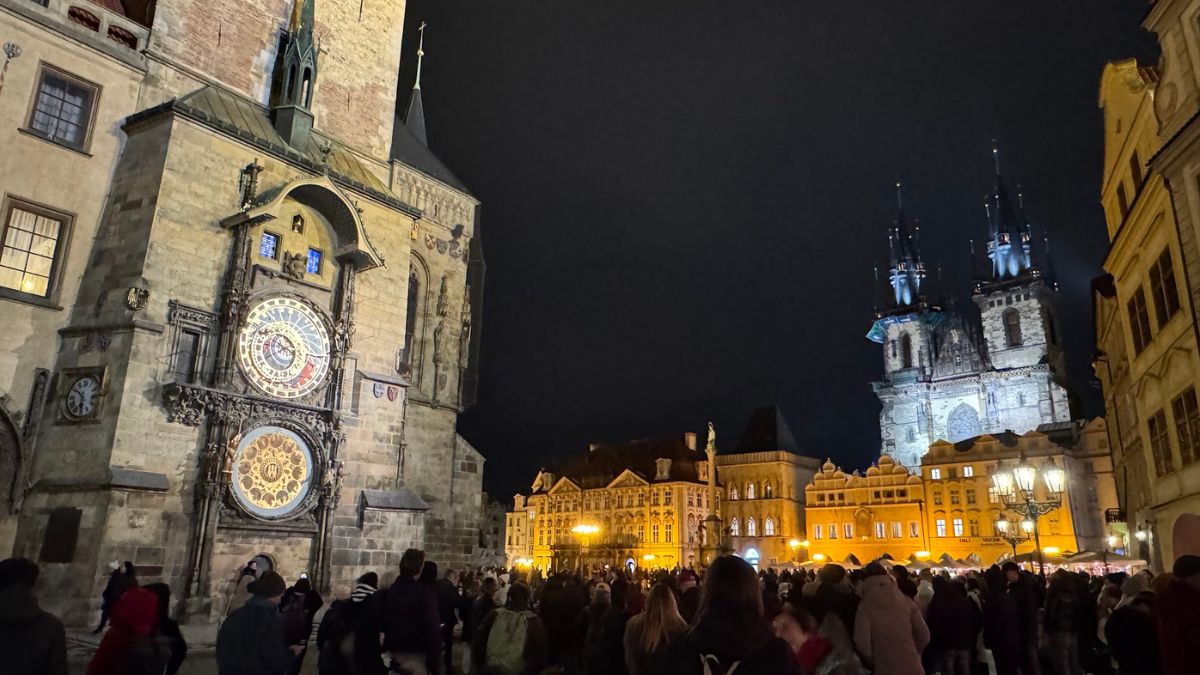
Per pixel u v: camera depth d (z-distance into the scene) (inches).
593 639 472.1
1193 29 780.6
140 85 1182.3
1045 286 4394.7
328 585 1123.9
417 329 1662.2
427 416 1627.7
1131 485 1514.5
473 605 663.1
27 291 1024.9
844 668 424.2
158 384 1005.8
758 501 4180.6
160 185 1061.8
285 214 1191.6
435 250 1737.2
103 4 1206.9
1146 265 966.4
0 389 979.9
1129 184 1023.6
